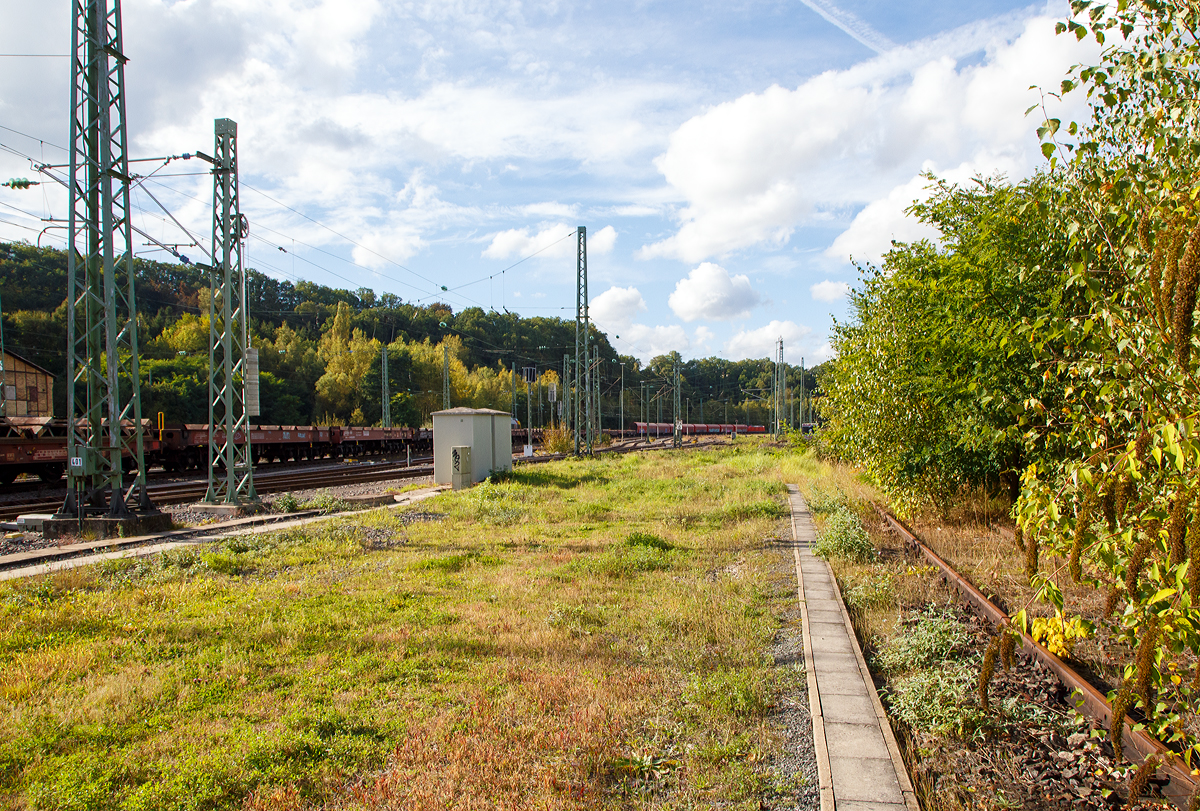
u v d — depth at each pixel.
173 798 4.11
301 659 6.40
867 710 5.28
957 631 6.66
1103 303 4.21
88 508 13.65
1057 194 5.34
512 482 22.52
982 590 8.29
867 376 13.43
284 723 5.05
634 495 19.75
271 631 7.07
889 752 4.62
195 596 8.51
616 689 5.66
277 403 61.16
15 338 45.88
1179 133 4.50
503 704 5.38
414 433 55.66
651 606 8.02
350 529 13.44
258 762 4.51
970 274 10.38
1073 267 4.41
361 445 50.19
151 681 5.80
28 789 4.20
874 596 8.27
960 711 5.03
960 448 11.99
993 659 4.27
